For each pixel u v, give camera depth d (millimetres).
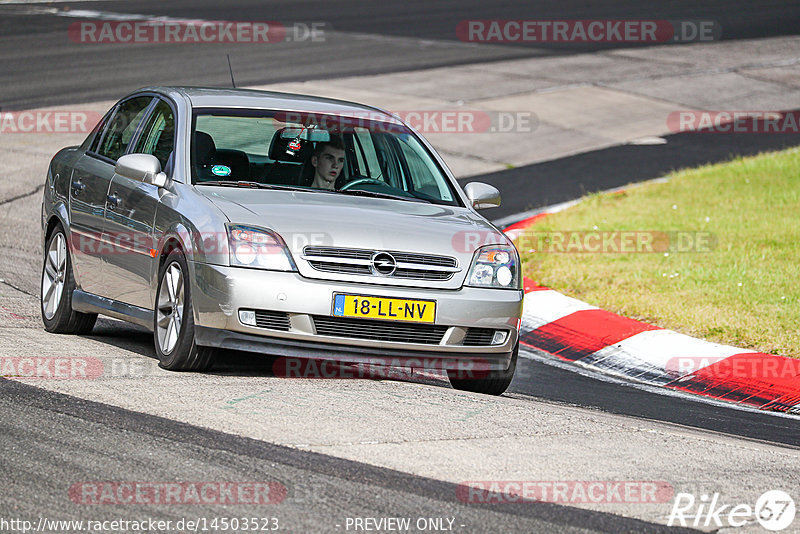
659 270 40094
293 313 23484
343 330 23828
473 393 24422
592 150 67375
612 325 34188
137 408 20578
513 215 52031
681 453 20500
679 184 56219
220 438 19031
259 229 23875
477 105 76500
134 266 26500
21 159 57188
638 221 48250
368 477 17594
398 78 83625
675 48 101625
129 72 82062
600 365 32156
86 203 28984
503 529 15875
